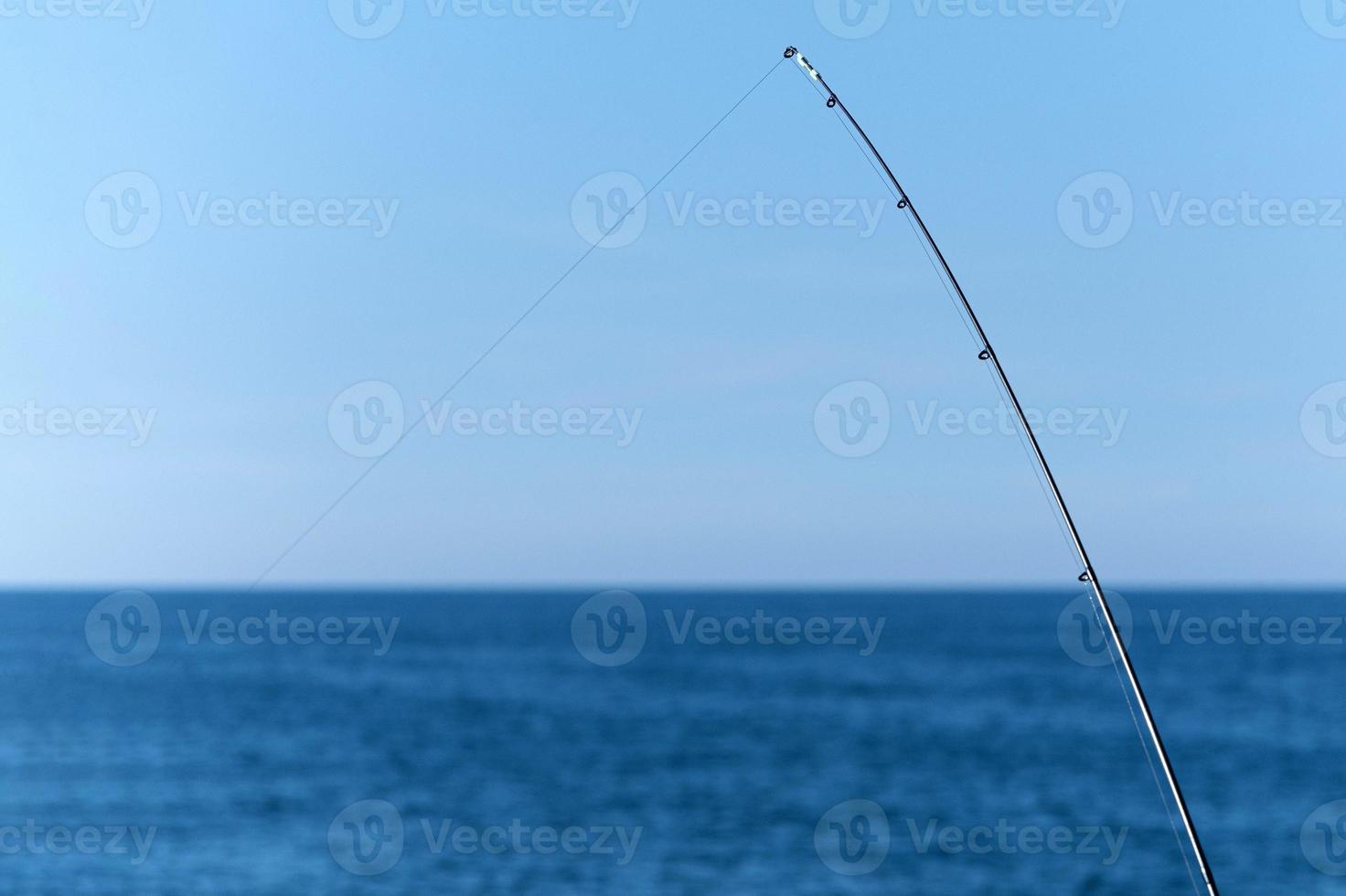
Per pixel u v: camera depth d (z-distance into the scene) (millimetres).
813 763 129000
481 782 119562
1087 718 165875
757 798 109438
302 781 121500
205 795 114375
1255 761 128500
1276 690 198250
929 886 81062
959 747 139250
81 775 125938
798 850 90125
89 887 81125
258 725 166625
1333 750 135375
